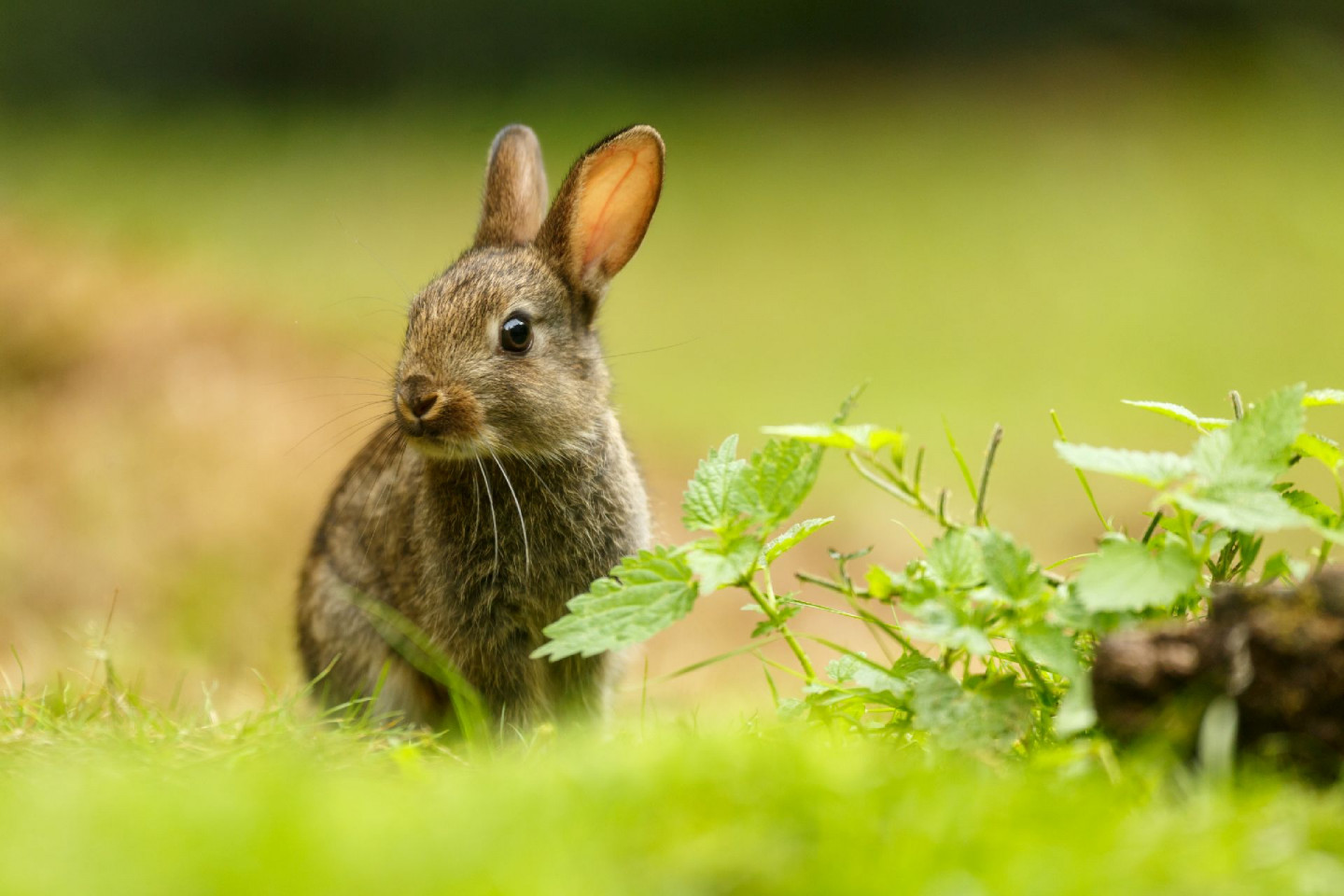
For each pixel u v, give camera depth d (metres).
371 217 29.52
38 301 16.94
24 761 5.13
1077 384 21.67
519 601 7.73
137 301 17.47
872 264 28.86
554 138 35.62
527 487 7.70
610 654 8.05
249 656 10.73
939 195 33.22
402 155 35.41
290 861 3.52
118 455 13.97
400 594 8.09
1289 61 38.84
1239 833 3.76
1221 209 30.94
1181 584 4.68
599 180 8.22
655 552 5.51
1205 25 41.22
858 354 23.42
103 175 31.53
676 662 11.13
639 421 18.92
